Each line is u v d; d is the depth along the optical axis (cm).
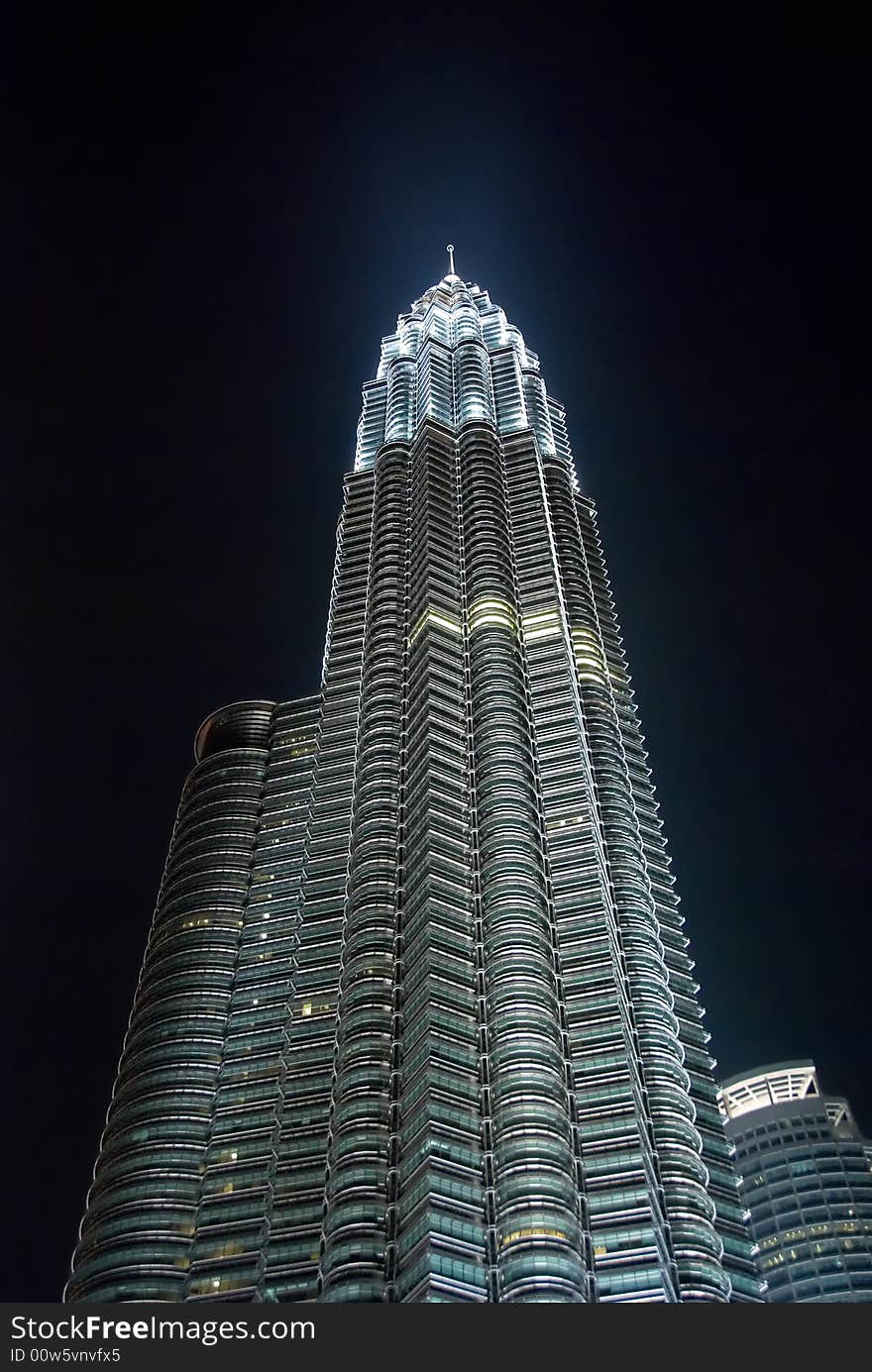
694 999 19162
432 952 17838
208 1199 16538
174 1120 17812
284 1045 18525
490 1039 16838
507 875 19188
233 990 19800
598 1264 14338
